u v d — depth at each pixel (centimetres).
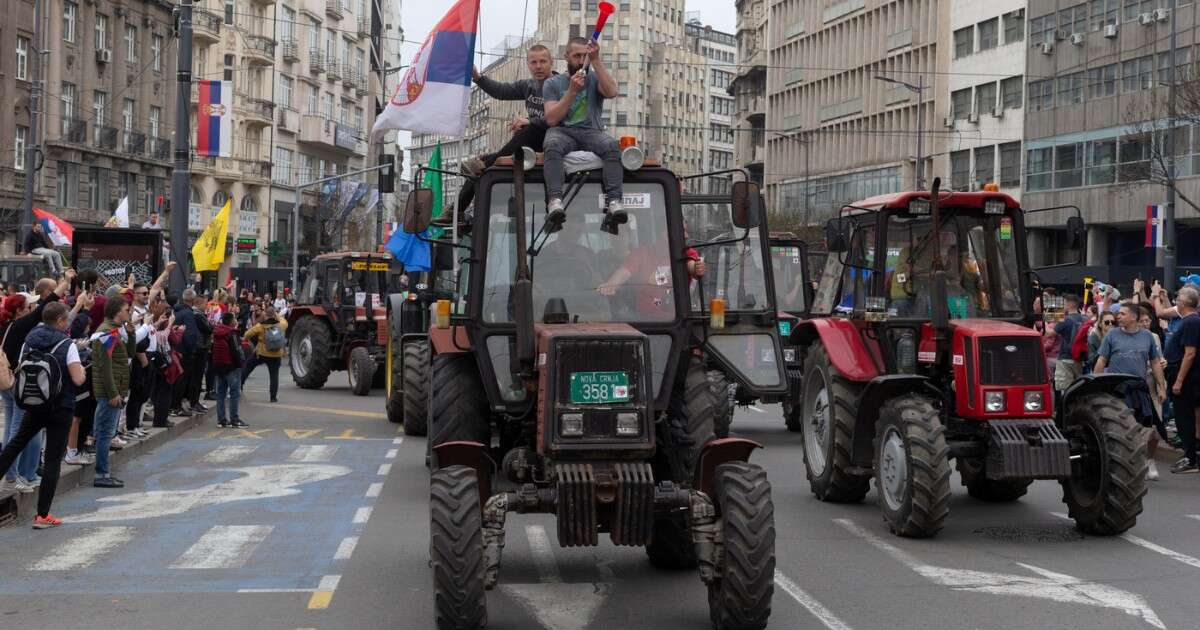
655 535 942
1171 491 1408
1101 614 823
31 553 1030
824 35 8206
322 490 1388
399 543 1072
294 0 8331
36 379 1138
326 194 8169
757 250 1695
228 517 1206
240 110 7506
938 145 6700
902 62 7188
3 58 5094
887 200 1229
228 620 805
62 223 3547
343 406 2505
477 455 784
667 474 870
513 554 1024
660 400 871
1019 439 1073
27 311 1380
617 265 891
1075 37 5397
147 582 920
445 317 916
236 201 7569
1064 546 1064
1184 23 4753
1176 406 1555
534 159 867
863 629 783
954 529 1145
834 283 1402
